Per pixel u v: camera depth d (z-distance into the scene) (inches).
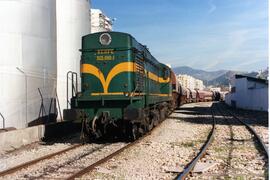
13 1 729.6
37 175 391.5
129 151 533.3
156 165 439.2
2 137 563.2
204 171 402.3
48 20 803.4
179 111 1552.7
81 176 383.2
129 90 621.0
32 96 760.3
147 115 705.0
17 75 730.2
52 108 827.4
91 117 624.1
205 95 3390.7
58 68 967.6
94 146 592.7
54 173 398.9
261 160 461.7
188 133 762.2
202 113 1450.5
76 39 995.9
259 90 1729.8
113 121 617.9
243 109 1884.8
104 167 427.5
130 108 601.3
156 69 884.6
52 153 514.9
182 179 355.3
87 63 637.3
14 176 388.5
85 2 1034.7
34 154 530.9
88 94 630.5
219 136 712.4
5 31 722.8
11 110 722.8
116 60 627.2
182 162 455.8
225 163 449.7
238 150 543.8
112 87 623.5
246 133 759.7
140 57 679.7
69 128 800.3
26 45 746.8
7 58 722.8
